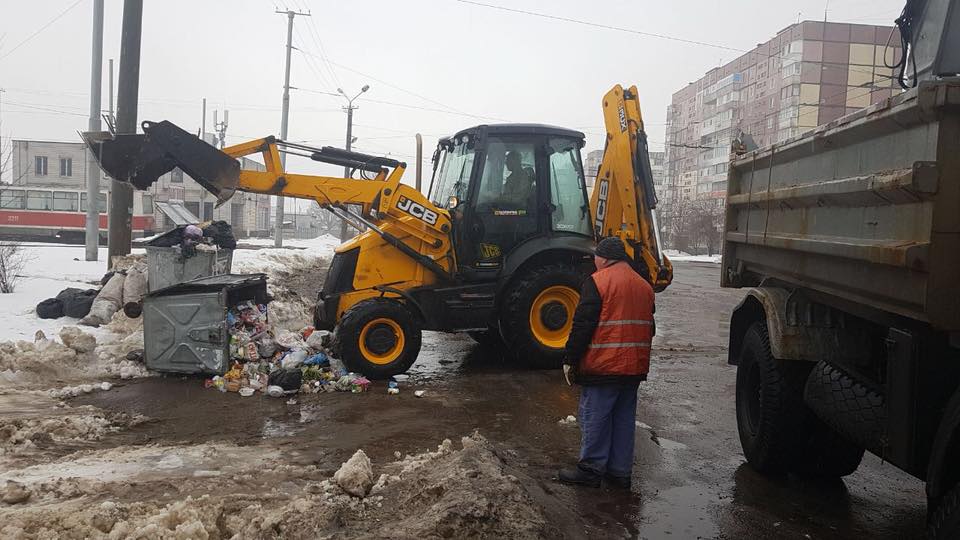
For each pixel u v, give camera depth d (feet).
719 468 15.88
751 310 16.20
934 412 9.82
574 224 26.55
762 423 14.76
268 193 23.30
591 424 14.26
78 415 17.85
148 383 21.39
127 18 35.96
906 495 14.42
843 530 12.66
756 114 206.08
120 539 10.32
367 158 24.27
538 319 24.95
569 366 14.33
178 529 10.47
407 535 10.46
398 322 22.93
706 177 237.04
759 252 16.16
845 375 12.57
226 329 21.42
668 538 12.16
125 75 36.14
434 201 28.68
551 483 14.52
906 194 9.46
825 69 183.01
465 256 24.97
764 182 15.76
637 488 14.51
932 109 8.88
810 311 13.98
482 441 15.02
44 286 38.17
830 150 12.32
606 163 27.14
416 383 22.98
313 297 45.62
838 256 11.72
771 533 12.48
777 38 192.65
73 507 11.39
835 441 14.46
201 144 22.18
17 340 24.20
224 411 19.01
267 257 65.16
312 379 21.68
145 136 21.94
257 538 10.72
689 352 30.37
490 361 26.94
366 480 12.79
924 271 9.14
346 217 24.29
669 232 184.85
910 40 12.75
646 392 22.86
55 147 179.42
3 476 13.25
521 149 25.80
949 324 9.06
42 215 121.39
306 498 12.27
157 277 26.68
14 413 17.66
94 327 27.48
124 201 36.94
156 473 13.87
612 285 14.06
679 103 263.49
